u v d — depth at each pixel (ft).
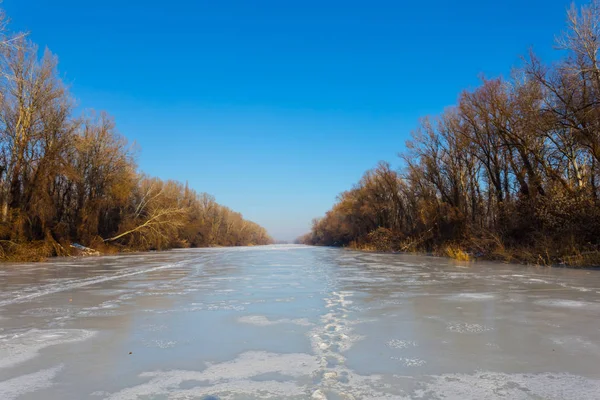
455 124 117.19
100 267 72.13
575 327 23.00
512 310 28.14
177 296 35.65
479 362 17.04
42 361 17.57
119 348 19.45
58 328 23.62
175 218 173.17
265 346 19.60
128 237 160.25
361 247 185.98
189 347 19.52
